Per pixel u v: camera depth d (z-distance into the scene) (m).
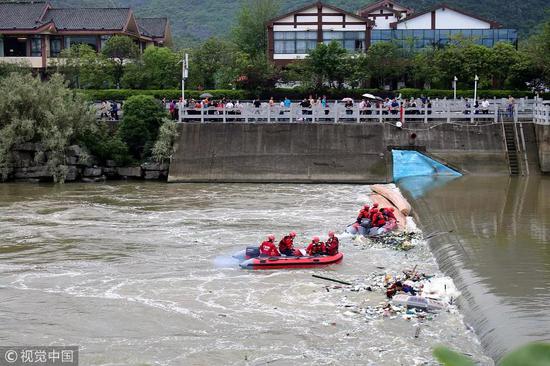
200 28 114.69
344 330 17.58
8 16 64.31
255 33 76.00
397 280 21.09
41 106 42.72
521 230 26.41
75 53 60.12
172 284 21.69
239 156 43.34
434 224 27.97
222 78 59.78
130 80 58.28
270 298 20.23
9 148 42.38
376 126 43.44
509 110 44.44
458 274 20.98
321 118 44.44
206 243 26.73
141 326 18.22
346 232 28.03
